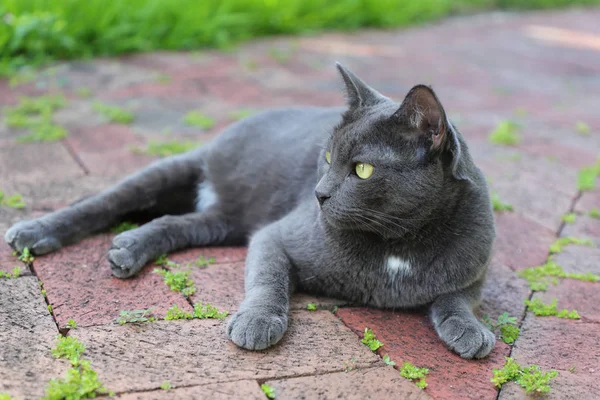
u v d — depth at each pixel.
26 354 0.69
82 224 0.88
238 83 1.51
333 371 0.71
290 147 0.90
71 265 0.83
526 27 2.52
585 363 0.76
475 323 0.76
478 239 0.79
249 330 0.72
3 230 0.88
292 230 0.82
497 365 0.74
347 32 2.12
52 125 1.19
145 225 0.87
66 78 1.43
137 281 0.81
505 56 2.05
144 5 1.73
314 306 0.80
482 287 0.82
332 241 0.79
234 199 0.93
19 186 0.99
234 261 0.87
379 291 0.80
